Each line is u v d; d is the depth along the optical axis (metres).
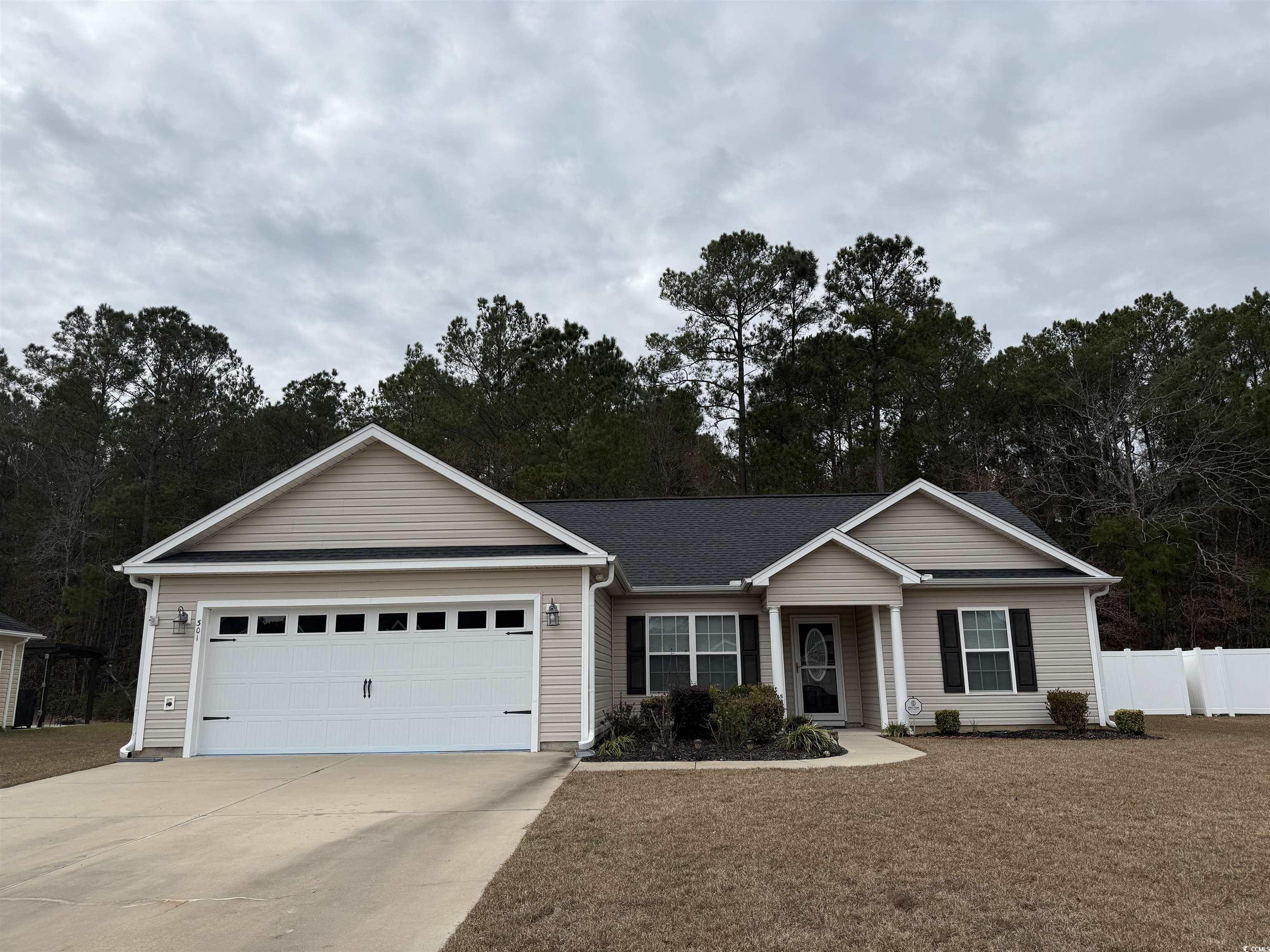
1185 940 4.81
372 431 14.49
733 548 18.25
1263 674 20.44
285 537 14.41
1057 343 34.06
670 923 5.20
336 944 5.07
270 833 7.93
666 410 34.78
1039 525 33.66
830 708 17.11
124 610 37.19
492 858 6.86
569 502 21.31
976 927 5.06
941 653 16.56
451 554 13.83
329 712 13.43
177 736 13.27
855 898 5.59
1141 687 20.77
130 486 32.44
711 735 13.59
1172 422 31.42
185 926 5.49
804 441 31.92
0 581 33.56
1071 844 6.83
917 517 17.73
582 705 13.20
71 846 7.69
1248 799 8.54
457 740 13.25
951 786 9.20
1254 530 31.72
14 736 19.38
